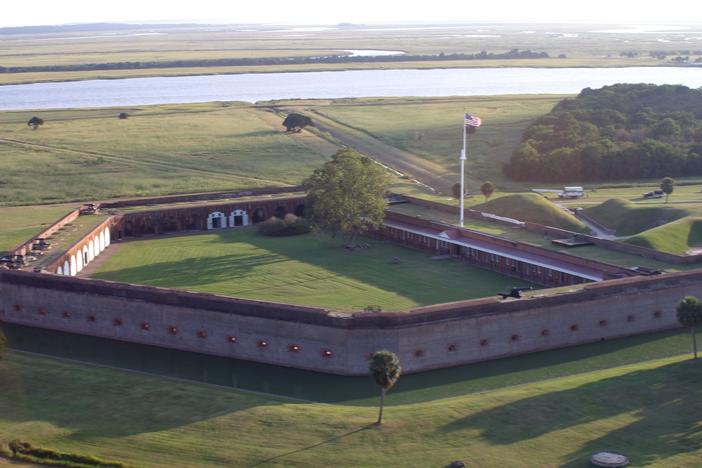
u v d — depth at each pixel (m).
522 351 112.44
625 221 171.62
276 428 87.00
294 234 175.50
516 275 144.50
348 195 161.12
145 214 176.50
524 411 89.12
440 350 107.75
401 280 141.50
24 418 90.12
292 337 109.06
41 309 126.00
